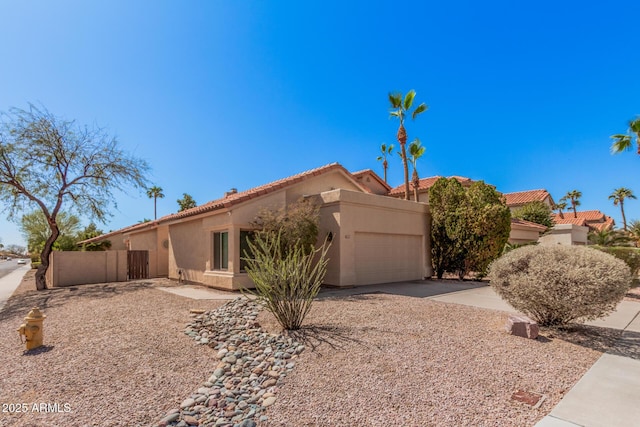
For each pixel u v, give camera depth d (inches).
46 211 705.6
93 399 187.0
